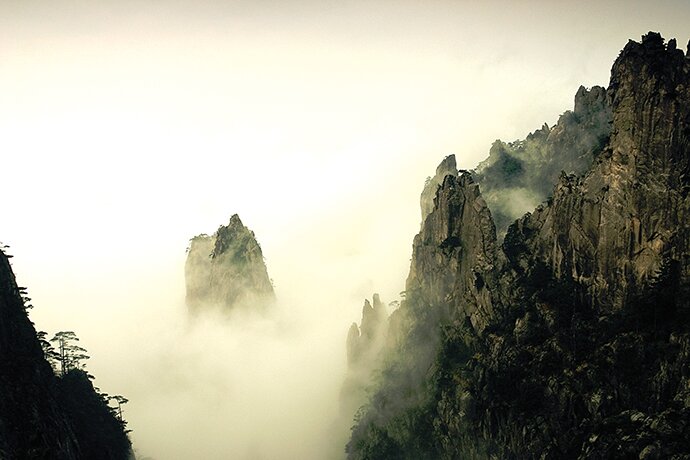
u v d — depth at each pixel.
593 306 131.62
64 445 117.75
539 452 119.19
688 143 124.56
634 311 123.31
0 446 103.94
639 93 128.62
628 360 118.12
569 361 125.75
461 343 154.50
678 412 105.19
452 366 151.88
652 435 104.12
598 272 131.62
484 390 135.50
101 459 133.88
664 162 125.75
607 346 121.38
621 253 128.50
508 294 148.62
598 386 117.94
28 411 114.06
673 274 121.56
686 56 136.12
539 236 151.50
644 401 113.19
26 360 122.88
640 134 127.94
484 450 131.38
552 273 143.75
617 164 130.50
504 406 129.50
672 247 123.25
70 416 131.50
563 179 144.25
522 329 137.12
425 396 154.12
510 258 155.12
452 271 168.50
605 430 110.62
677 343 113.75
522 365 132.38
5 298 125.81
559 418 120.31
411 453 148.62
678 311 118.38
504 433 127.75
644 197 126.31
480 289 157.00
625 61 131.38
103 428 145.50
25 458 108.50
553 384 123.25
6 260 131.50
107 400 157.50
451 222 172.00
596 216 134.25
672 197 124.25
